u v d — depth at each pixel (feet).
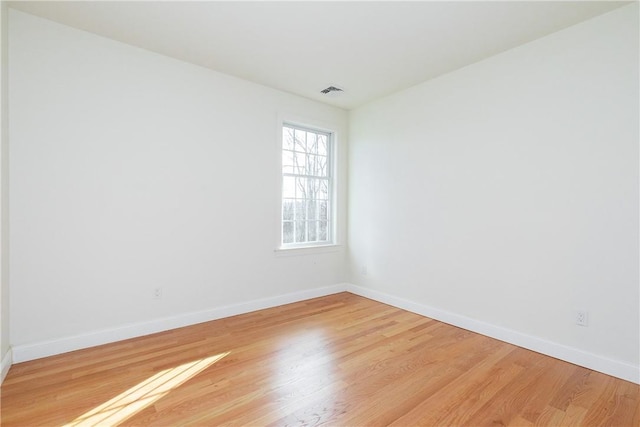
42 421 5.39
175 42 8.59
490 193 9.20
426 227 10.99
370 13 7.18
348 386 6.55
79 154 8.07
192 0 6.80
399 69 10.04
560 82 7.80
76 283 8.10
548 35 8.00
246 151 11.06
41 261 7.64
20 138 7.32
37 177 7.55
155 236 9.26
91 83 8.20
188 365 7.35
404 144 11.76
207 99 10.15
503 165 8.90
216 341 8.71
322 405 5.92
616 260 7.02
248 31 8.00
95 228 8.32
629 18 6.80
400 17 7.31
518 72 8.57
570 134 7.65
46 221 7.68
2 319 6.63
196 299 10.07
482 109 9.37
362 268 13.53
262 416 5.58
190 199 9.87
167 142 9.41
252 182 11.24
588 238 7.41
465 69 9.81
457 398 6.18
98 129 8.31
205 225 10.19
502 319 8.95
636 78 6.73
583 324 7.48
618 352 7.00
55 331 7.84
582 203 7.48
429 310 10.84
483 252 9.39
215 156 10.35
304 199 13.23
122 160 8.68
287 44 8.61
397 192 12.05
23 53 7.34
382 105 12.64
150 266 9.20
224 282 10.65
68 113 7.90
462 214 9.91
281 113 11.95
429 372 7.14
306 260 12.91
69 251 7.99
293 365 7.40
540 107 8.15
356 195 13.84
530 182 8.36
